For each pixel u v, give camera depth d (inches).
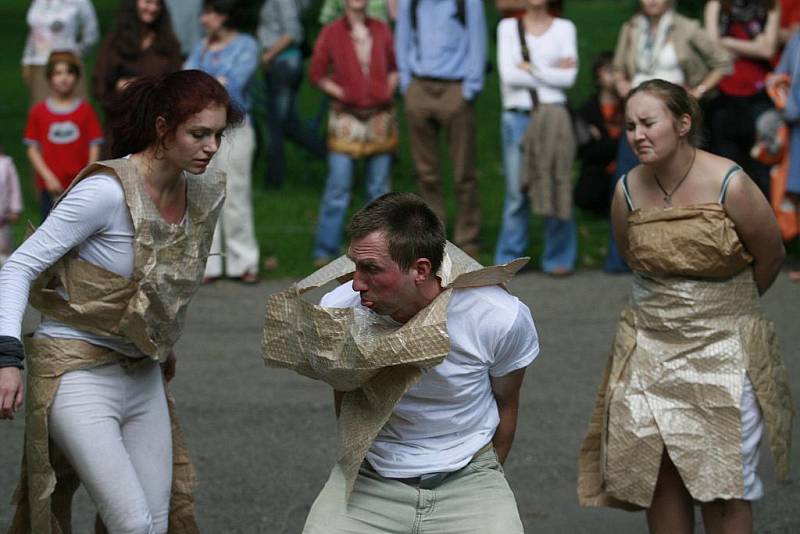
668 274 287.7
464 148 626.2
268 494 364.2
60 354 251.8
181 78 248.4
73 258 251.3
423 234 218.5
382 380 224.7
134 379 259.0
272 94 765.3
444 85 617.9
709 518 294.8
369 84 621.3
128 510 250.4
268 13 758.5
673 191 284.4
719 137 637.3
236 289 594.9
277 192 771.4
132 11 577.0
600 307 563.5
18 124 939.3
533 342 234.4
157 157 250.2
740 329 286.5
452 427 231.8
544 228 617.9
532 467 385.4
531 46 591.2
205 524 343.0
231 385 462.3
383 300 221.0
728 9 636.1
